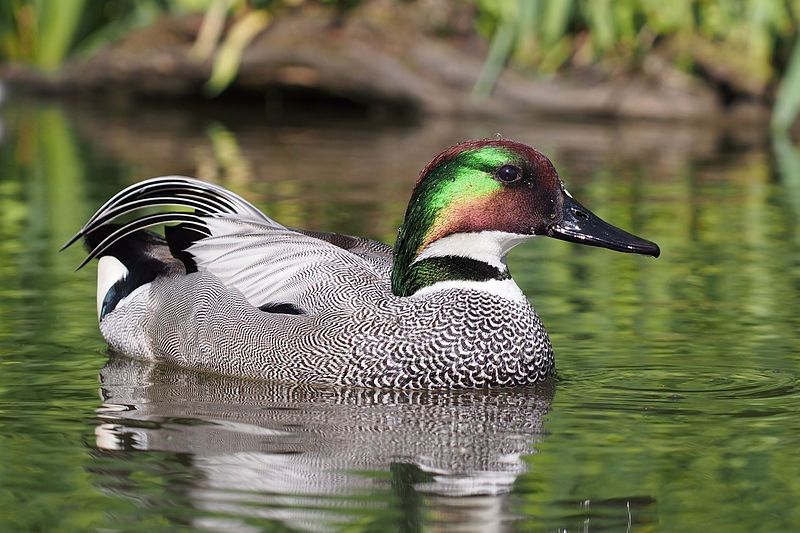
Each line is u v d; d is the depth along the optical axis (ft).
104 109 97.19
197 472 26.48
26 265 47.67
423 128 86.79
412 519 23.97
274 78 92.79
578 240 35.60
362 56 90.63
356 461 27.40
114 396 32.76
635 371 35.24
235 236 36.11
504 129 85.66
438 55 90.58
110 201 36.83
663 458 27.61
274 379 35.32
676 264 48.78
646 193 64.54
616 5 88.12
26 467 26.68
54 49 97.71
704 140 83.15
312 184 66.03
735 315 41.09
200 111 97.19
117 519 23.86
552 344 38.04
